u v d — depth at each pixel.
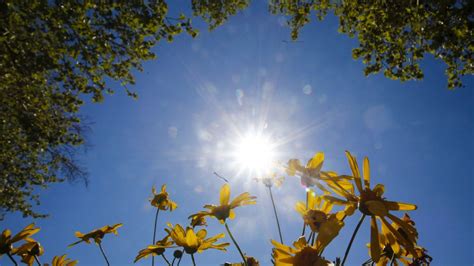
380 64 7.98
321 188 1.34
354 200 1.21
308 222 1.32
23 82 9.36
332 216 1.14
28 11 8.11
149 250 2.00
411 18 7.20
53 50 8.67
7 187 11.09
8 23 8.35
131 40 8.60
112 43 8.65
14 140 10.65
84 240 2.46
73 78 8.77
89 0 8.12
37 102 9.88
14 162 11.22
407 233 1.18
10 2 7.79
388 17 7.52
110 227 2.52
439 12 6.53
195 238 1.75
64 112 11.03
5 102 9.80
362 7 7.97
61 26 8.28
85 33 8.28
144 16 7.91
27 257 2.06
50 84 10.24
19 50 8.50
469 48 6.45
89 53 8.56
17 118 9.98
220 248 1.80
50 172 12.00
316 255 1.09
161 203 3.10
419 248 1.53
